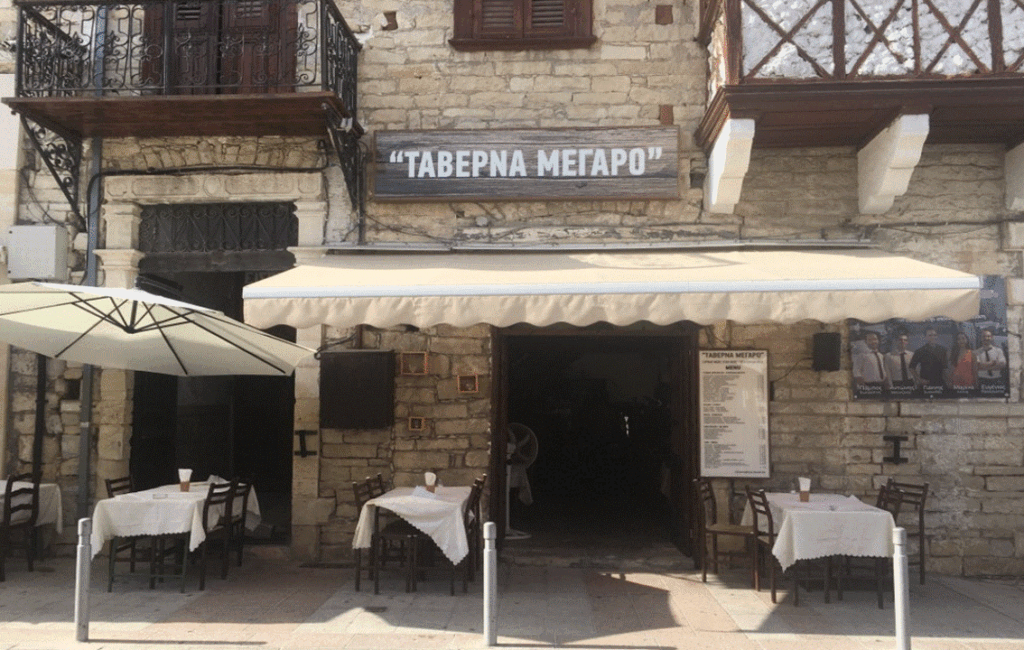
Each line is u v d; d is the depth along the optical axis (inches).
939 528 299.3
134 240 323.6
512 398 536.4
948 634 224.2
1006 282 303.9
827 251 299.1
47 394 319.6
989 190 306.3
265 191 317.4
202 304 406.6
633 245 309.0
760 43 272.7
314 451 309.7
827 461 303.9
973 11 269.0
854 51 270.8
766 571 294.0
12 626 225.8
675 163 310.8
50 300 248.2
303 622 231.6
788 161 313.0
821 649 210.5
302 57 314.0
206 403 442.0
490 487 309.4
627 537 355.9
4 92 328.5
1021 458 298.7
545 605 251.1
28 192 323.6
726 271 263.7
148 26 323.9
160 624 228.7
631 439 529.0
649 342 443.8
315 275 273.4
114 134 316.8
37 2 293.1
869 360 304.3
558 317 246.2
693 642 215.3
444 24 325.1
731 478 306.2
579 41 318.7
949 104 266.8
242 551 307.3
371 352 305.3
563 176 313.0
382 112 323.0
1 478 313.6
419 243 315.6
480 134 315.6
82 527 215.0
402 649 208.5
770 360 308.8
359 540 265.0
